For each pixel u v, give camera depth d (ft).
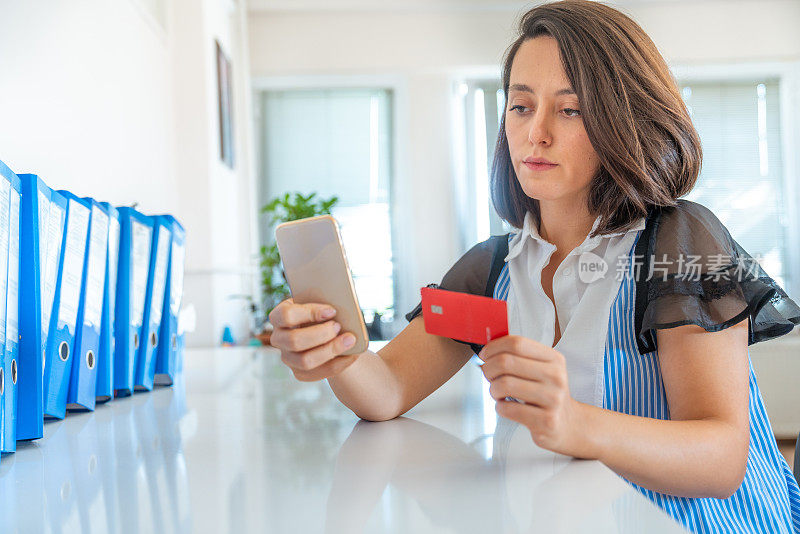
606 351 2.83
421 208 18.84
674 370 2.61
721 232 2.85
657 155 2.89
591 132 2.81
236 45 14.93
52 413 2.95
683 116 2.95
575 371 2.88
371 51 18.43
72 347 3.17
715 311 2.54
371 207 19.10
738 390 2.53
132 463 2.26
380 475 2.02
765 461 2.96
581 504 1.68
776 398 10.88
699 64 18.56
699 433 2.31
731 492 2.39
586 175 2.92
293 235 2.43
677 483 2.29
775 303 2.83
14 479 2.09
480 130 19.15
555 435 2.06
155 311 4.08
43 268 2.79
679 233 2.77
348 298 2.41
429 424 2.82
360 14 18.42
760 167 19.21
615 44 2.85
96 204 3.36
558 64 2.84
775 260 19.10
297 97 19.06
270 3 17.70
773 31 18.45
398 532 1.51
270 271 15.26
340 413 3.15
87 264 3.27
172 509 1.73
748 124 19.17
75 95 4.94
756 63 18.60
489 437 2.52
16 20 4.00
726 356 2.56
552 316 3.07
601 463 2.09
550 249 3.11
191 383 4.30
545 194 2.93
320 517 1.64
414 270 18.76
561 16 2.89
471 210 19.13
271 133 19.04
